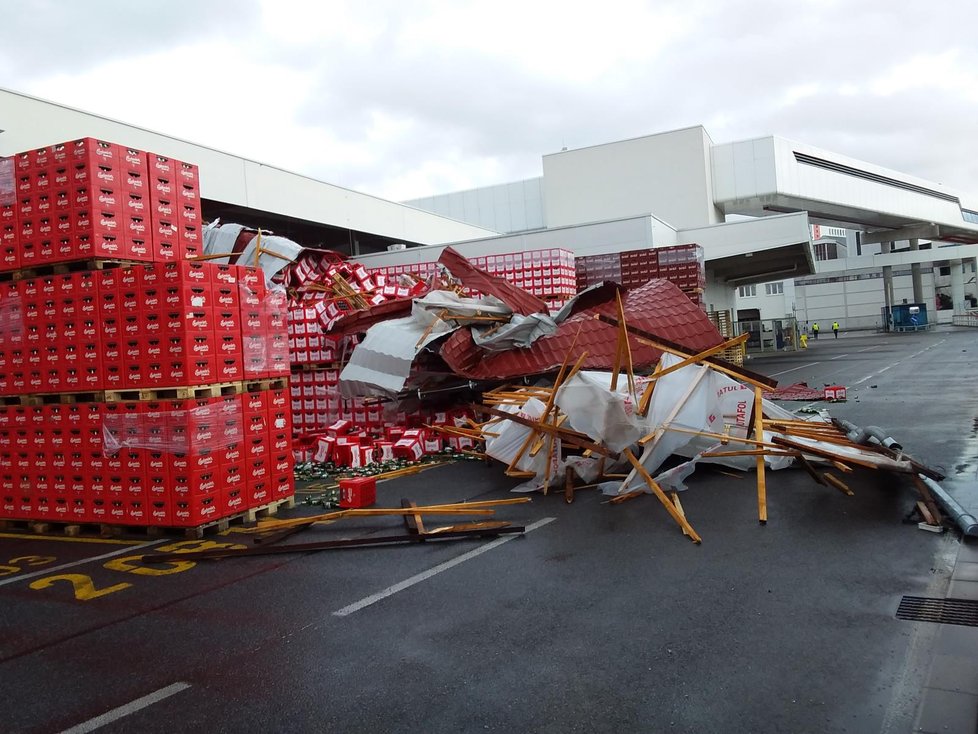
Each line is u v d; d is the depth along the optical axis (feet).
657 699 12.28
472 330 43.60
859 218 201.26
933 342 134.51
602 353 44.65
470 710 12.31
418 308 43.24
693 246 73.72
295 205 94.63
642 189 150.71
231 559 22.68
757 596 16.76
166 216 28.63
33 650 16.15
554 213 158.40
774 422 30.22
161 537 26.02
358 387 40.93
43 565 23.30
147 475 25.59
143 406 25.53
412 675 13.78
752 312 170.91
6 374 28.40
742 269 129.80
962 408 44.42
